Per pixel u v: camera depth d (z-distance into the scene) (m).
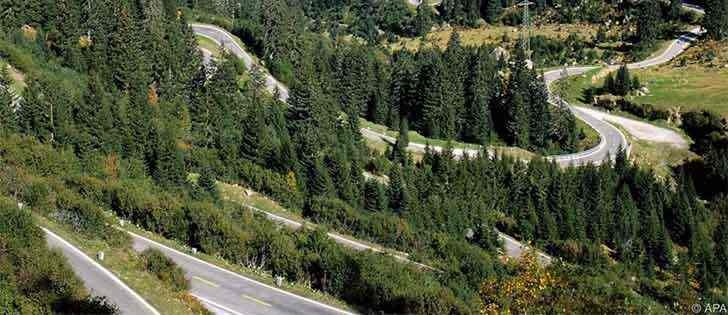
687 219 82.44
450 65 128.75
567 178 88.50
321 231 49.66
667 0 198.75
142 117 75.69
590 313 27.17
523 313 27.20
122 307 31.66
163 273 36.94
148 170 70.12
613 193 87.50
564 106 124.44
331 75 126.75
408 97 124.12
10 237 31.70
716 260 71.75
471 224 79.31
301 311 37.94
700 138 116.00
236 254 46.06
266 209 72.69
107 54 95.69
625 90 136.00
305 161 80.00
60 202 44.47
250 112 85.12
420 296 38.84
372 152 99.50
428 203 78.62
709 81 138.00
